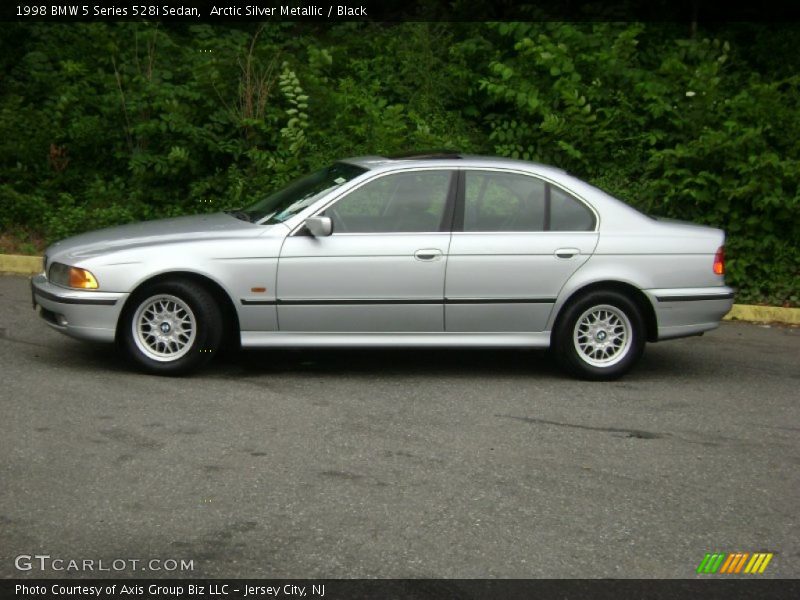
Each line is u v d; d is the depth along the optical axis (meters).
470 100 15.14
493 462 6.34
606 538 5.26
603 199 8.50
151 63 14.34
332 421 7.05
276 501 5.58
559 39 14.63
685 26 16.23
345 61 15.62
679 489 6.00
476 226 8.27
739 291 11.73
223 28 15.88
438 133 14.15
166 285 7.92
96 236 8.31
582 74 14.41
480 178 8.38
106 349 8.77
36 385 7.60
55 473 5.87
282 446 6.48
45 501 5.47
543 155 13.55
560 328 8.38
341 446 6.53
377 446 6.56
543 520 5.46
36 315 9.88
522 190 8.41
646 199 12.59
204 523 5.27
